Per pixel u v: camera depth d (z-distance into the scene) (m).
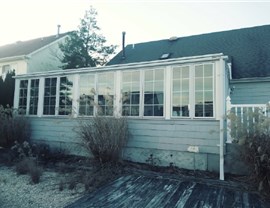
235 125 4.93
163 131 6.64
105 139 6.27
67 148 8.06
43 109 8.87
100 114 6.91
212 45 13.21
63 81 8.52
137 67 7.12
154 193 4.52
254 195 4.37
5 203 4.30
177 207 3.87
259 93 10.21
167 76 6.69
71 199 4.46
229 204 3.97
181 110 6.45
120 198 4.30
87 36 19.14
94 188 4.95
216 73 6.03
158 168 6.36
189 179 5.30
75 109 8.06
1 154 8.08
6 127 8.59
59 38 18.34
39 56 16.39
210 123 6.03
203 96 6.17
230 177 5.48
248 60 11.21
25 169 6.32
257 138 4.63
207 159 6.08
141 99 7.03
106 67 7.57
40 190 5.00
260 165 4.50
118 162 6.39
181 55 13.14
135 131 7.02
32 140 8.88
